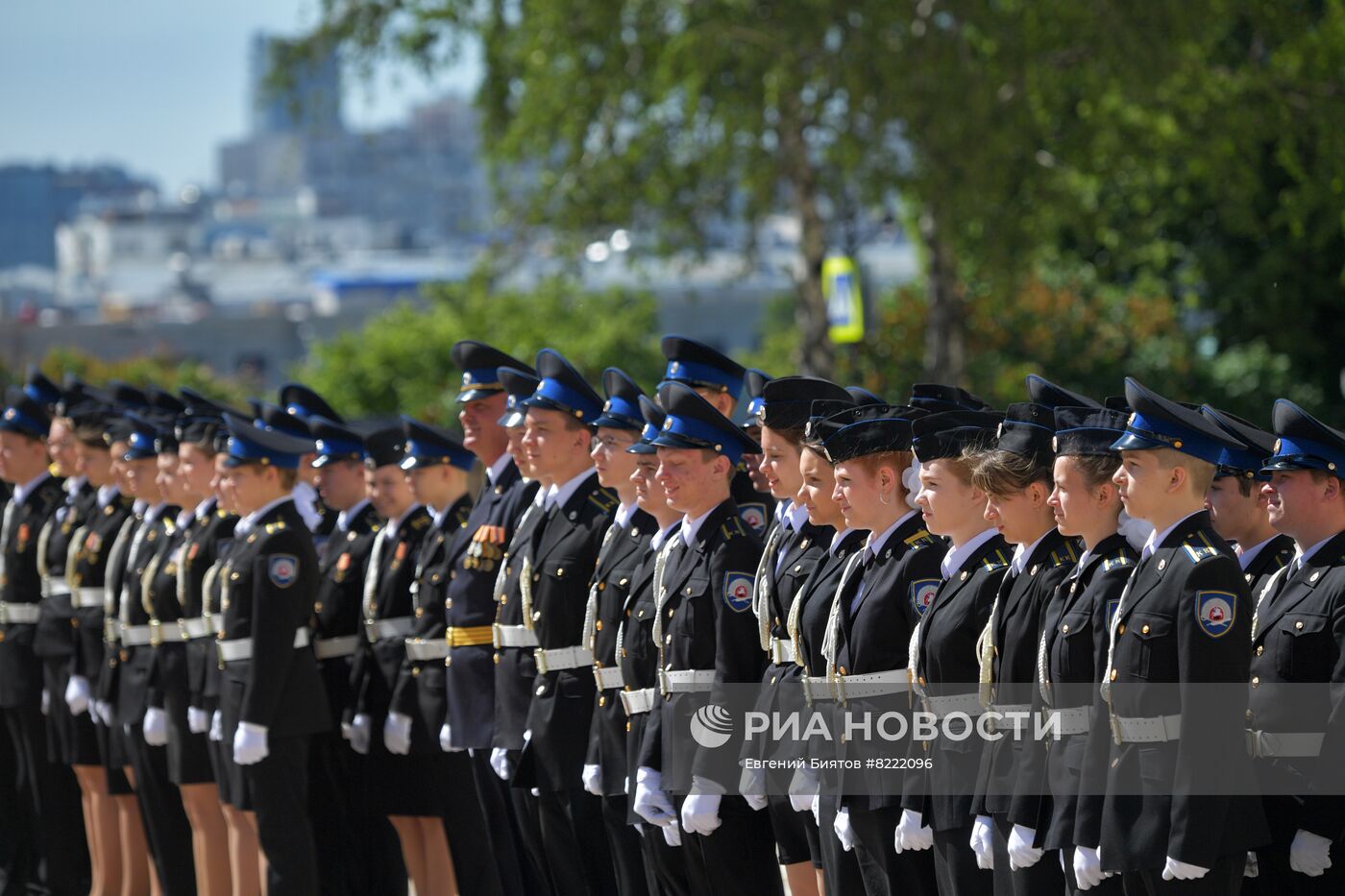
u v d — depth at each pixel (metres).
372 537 28.38
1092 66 67.50
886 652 19.48
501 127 81.12
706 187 77.25
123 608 28.97
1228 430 20.64
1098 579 17.45
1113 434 17.39
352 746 27.88
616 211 75.62
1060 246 83.50
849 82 64.94
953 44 66.00
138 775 28.72
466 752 26.22
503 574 24.70
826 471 20.33
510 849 25.78
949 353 71.88
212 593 26.86
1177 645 16.66
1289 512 19.78
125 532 30.34
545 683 23.61
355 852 28.03
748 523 24.28
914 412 19.97
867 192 70.75
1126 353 77.62
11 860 34.12
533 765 23.64
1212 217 78.81
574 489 24.27
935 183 66.00
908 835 19.03
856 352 76.69
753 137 70.44
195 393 30.98
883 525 19.81
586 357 86.69
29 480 33.69
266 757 25.73
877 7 65.44
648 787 21.53
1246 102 69.44
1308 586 19.53
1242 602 16.69
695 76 68.50
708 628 21.28
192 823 27.91
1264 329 79.00
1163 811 16.62
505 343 86.81
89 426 31.66
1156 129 70.44
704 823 20.80
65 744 31.36
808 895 21.86
